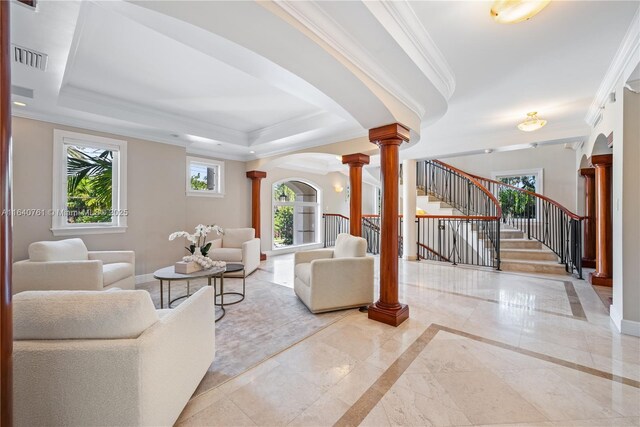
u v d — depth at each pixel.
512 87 3.00
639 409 1.56
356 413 1.54
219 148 5.38
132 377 1.17
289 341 2.37
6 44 0.89
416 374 1.89
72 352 1.16
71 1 1.57
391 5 1.72
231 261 4.54
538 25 1.99
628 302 2.51
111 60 2.66
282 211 7.61
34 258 2.86
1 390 0.89
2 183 0.88
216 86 3.23
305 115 4.19
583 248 5.27
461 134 4.88
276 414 1.53
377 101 2.33
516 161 6.82
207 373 1.90
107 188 4.09
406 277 4.53
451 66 2.56
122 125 3.94
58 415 1.17
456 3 1.76
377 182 8.26
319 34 1.69
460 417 1.50
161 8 1.38
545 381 1.82
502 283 4.15
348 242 3.43
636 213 2.50
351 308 3.16
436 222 7.04
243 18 1.46
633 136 2.51
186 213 5.21
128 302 1.23
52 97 2.95
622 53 2.30
